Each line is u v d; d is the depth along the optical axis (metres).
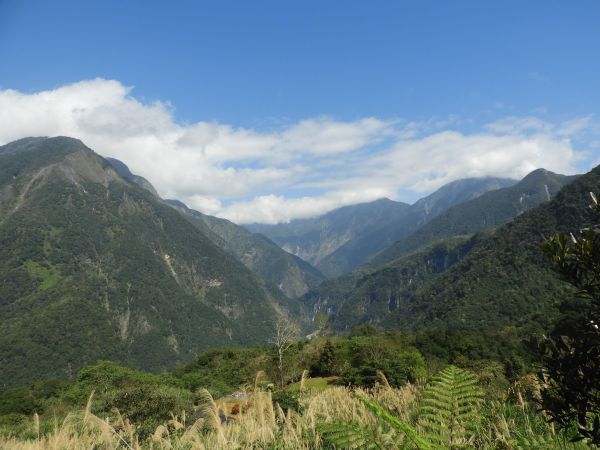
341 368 27.73
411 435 1.97
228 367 42.28
